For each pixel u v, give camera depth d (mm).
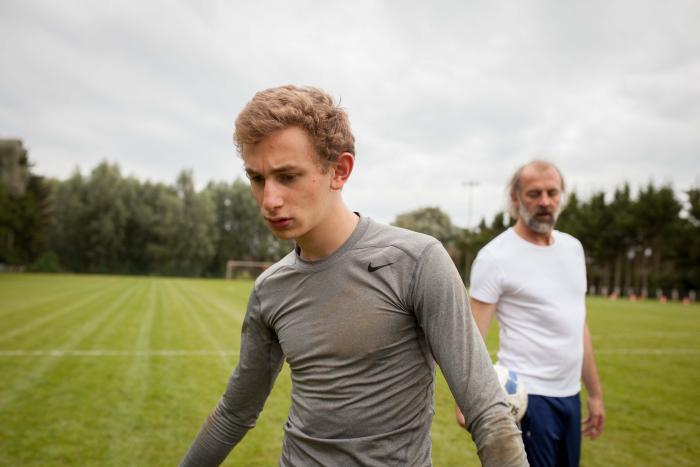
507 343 2348
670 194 40281
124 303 15438
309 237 1107
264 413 4891
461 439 4316
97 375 6023
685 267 37125
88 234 49719
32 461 3592
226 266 57406
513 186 2455
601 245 42906
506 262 2297
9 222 45875
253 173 1022
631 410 5230
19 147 50781
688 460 3881
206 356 7418
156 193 53250
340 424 1114
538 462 2203
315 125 994
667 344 10188
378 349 1084
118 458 3684
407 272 1073
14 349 7441
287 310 1185
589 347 2521
